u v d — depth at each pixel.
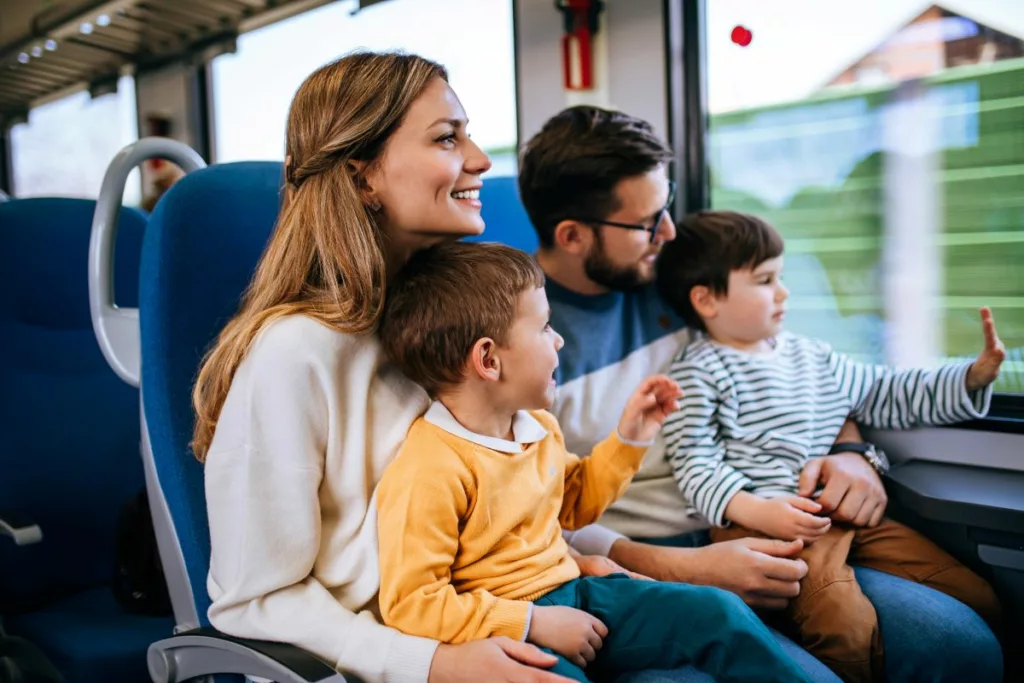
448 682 0.82
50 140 3.52
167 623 1.35
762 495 1.37
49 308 1.56
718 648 0.93
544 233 1.45
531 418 1.05
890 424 1.51
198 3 2.54
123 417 1.63
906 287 1.63
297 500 0.89
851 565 1.35
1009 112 1.50
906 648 1.14
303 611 0.87
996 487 1.33
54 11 2.77
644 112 1.78
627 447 1.11
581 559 1.19
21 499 1.47
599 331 1.47
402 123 0.96
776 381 1.44
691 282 1.47
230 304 1.07
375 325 0.99
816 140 1.68
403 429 0.98
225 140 2.90
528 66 1.92
